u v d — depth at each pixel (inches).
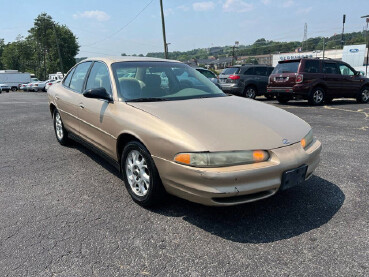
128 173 131.0
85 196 136.3
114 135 134.5
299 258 93.8
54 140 236.7
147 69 159.0
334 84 449.4
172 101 138.1
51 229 109.5
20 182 152.1
